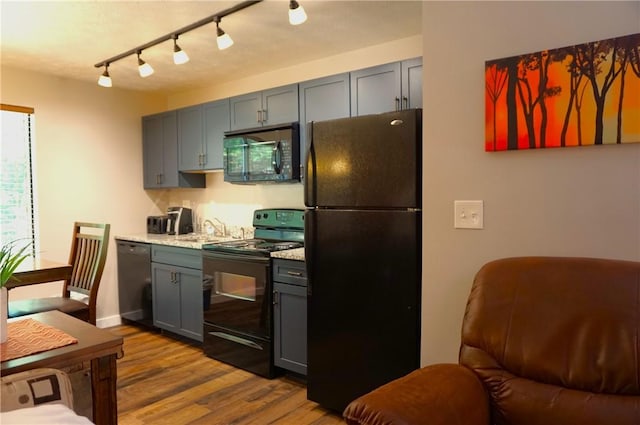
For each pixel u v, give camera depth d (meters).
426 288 1.98
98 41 3.00
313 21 2.71
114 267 4.32
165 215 4.56
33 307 2.82
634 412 1.23
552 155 1.68
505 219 1.78
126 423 2.40
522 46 1.72
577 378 1.33
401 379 1.39
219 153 3.81
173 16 2.60
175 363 3.29
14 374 1.28
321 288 2.48
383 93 2.81
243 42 3.08
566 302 1.42
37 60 3.43
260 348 3.03
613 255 1.57
